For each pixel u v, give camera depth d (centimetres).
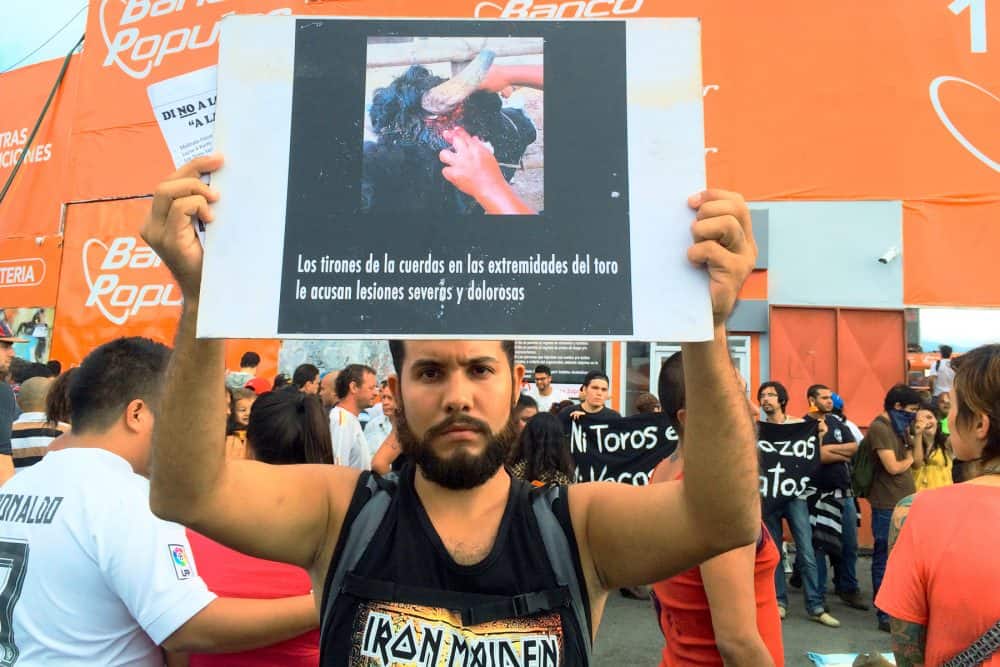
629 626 507
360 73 125
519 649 117
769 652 176
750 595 164
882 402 754
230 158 120
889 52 738
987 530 158
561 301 115
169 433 120
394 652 117
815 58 746
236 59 124
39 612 154
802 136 749
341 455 466
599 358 816
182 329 120
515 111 124
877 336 753
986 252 727
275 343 788
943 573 160
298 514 134
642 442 522
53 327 870
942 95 732
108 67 904
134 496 162
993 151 728
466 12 755
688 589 181
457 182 121
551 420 379
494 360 127
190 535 185
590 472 523
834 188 749
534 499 133
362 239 117
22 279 920
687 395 121
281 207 118
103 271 863
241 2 824
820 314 759
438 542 125
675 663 187
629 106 124
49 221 921
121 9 902
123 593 154
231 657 170
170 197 114
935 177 735
